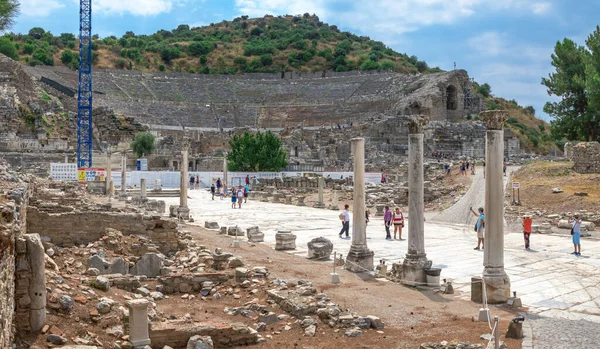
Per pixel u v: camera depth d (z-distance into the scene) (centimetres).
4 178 2009
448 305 1581
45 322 1120
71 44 18762
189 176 7388
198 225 3400
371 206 4931
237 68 19150
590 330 1336
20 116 9481
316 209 4772
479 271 2094
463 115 12900
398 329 1340
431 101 11912
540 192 4494
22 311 1090
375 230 3362
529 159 8412
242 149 7944
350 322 1337
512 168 6962
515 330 1270
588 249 2648
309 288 1578
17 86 10362
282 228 3369
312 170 8712
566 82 6731
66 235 2055
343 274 1986
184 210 3647
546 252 2558
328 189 6606
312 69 18850
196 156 9831
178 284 1628
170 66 19275
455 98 12812
